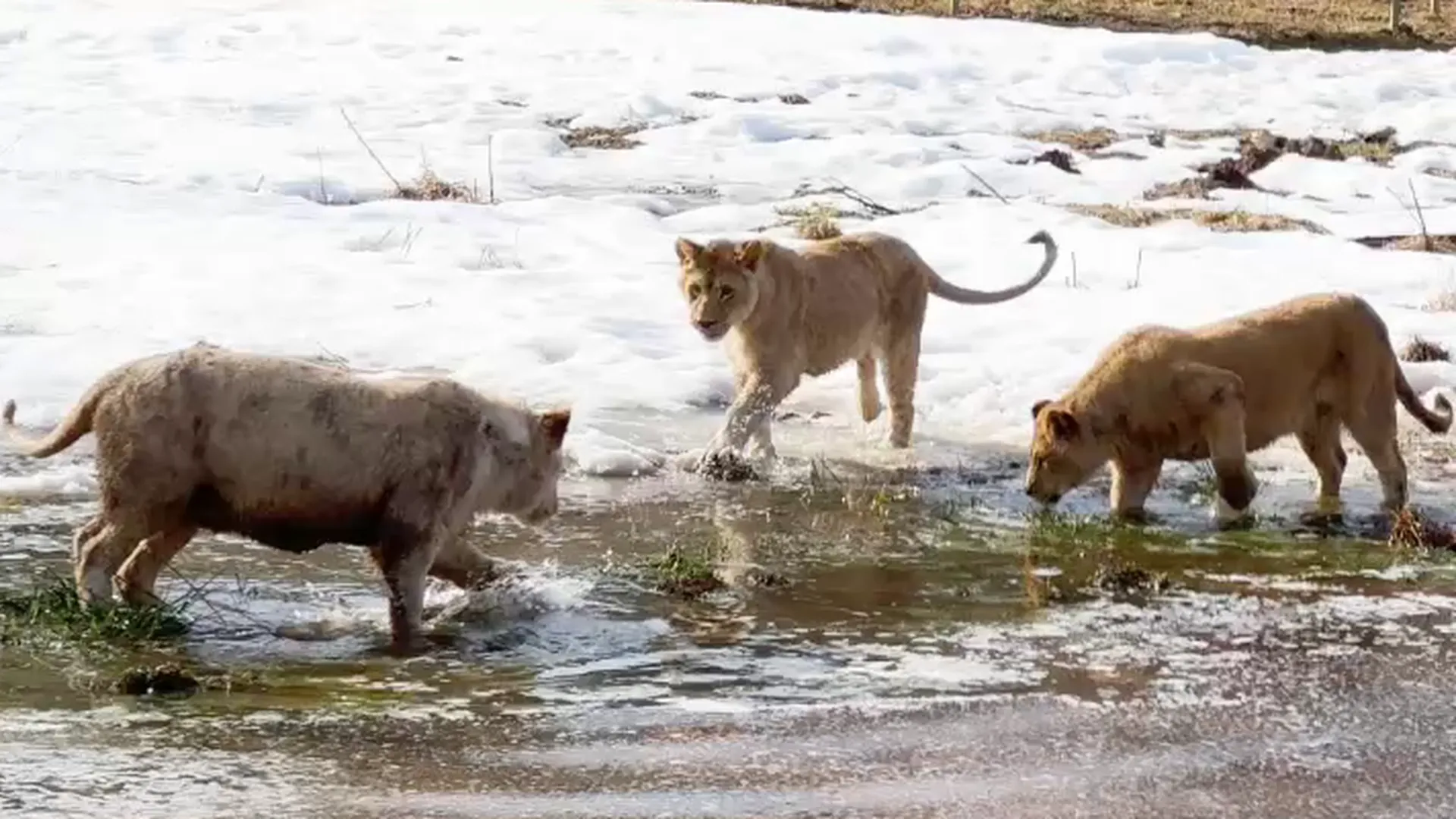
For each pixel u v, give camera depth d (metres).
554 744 7.80
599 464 12.62
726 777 7.44
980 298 14.27
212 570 10.27
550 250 18.92
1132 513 11.94
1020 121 26.66
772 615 9.73
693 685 8.60
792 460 13.20
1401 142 26.09
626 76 28.77
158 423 9.06
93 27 31.22
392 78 28.22
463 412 9.48
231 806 7.03
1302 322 12.17
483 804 7.11
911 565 10.73
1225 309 16.88
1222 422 11.69
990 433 13.99
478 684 8.59
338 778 7.35
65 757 7.48
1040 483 11.92
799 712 8.23
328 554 10.65
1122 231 20.45
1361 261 19.02
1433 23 36.47
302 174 21.97
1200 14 36.59
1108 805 7.23
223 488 9.16
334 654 9.01
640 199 21.61
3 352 14.49
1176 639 9.39
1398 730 8.12
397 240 19.00
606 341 15.58
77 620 9.04
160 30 31.09
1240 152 25.03
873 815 7.07
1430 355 15.44
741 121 25.80
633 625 9.52
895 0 37.19
